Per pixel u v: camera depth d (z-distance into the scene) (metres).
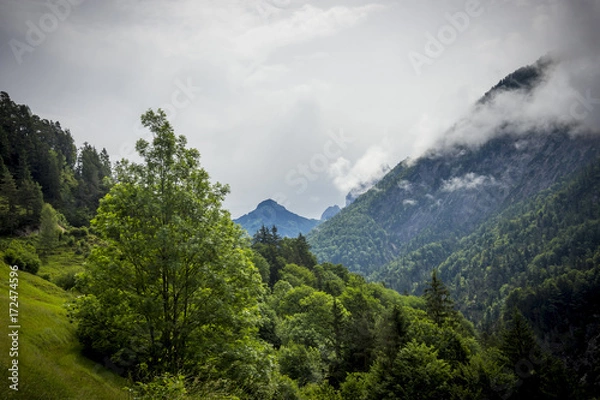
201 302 17.34
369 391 28.44
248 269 18.98
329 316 53.97
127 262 17.11
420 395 26.08
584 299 126.69
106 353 20.70
